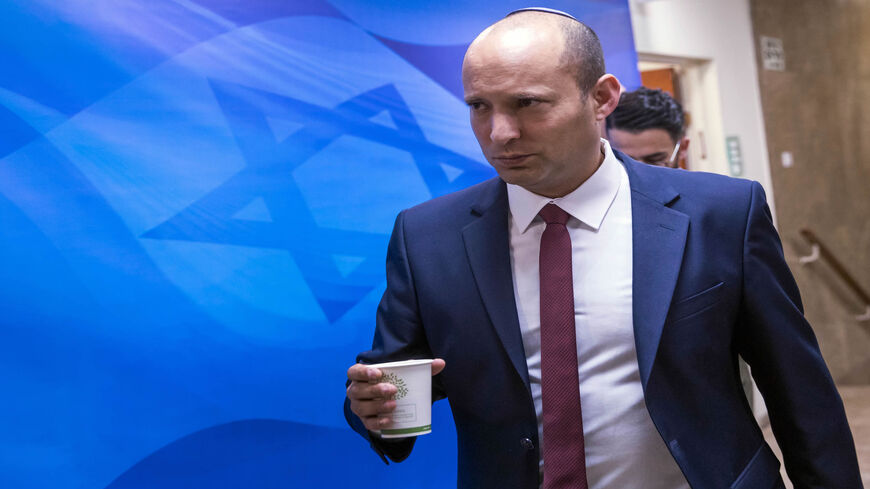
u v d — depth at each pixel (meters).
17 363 2.12
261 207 2.64
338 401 2.78
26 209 2.17
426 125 3.15
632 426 1.27
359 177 2.91
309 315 2.73
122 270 2.32
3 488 2.08
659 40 5.18
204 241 2.50
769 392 1.33
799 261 6.21
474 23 3.38
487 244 1.37
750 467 1.27
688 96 5.67
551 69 1.19
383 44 3.03
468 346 1.34
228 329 2.53
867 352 6.66
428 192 3.12
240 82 2.62
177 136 2.47
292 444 2.64
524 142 1.21
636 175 1.39
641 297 1.27
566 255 1.32
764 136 6.04
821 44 6.45
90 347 2.25
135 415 2.31
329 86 2.85
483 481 1.33
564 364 1.28
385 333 1.44
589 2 3.88
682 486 1.27
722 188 1.35
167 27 2.47
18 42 2.18
